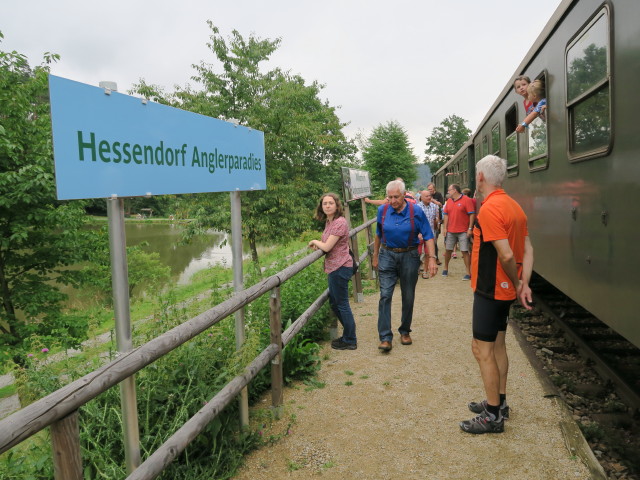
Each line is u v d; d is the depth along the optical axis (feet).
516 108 21.77
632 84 9.40
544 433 10.88
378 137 121.80
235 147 11.15
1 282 41.37
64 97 5.98
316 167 102.17
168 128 8.30
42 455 8.16
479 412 11.93
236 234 11.34
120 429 9.09
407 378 14.25
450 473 9.57
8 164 39.75
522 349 16.31
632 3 9.34
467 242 28.02
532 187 18.53
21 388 9.04
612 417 12.28
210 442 10.08
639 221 9.16
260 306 15.94
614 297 10.52
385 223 16.47
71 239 41.68
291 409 12.58
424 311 21.72
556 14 14.40
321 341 18.08
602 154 11.00
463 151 48.55
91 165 6.45
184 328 7.82
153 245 137.90
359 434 11.23
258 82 69.00
